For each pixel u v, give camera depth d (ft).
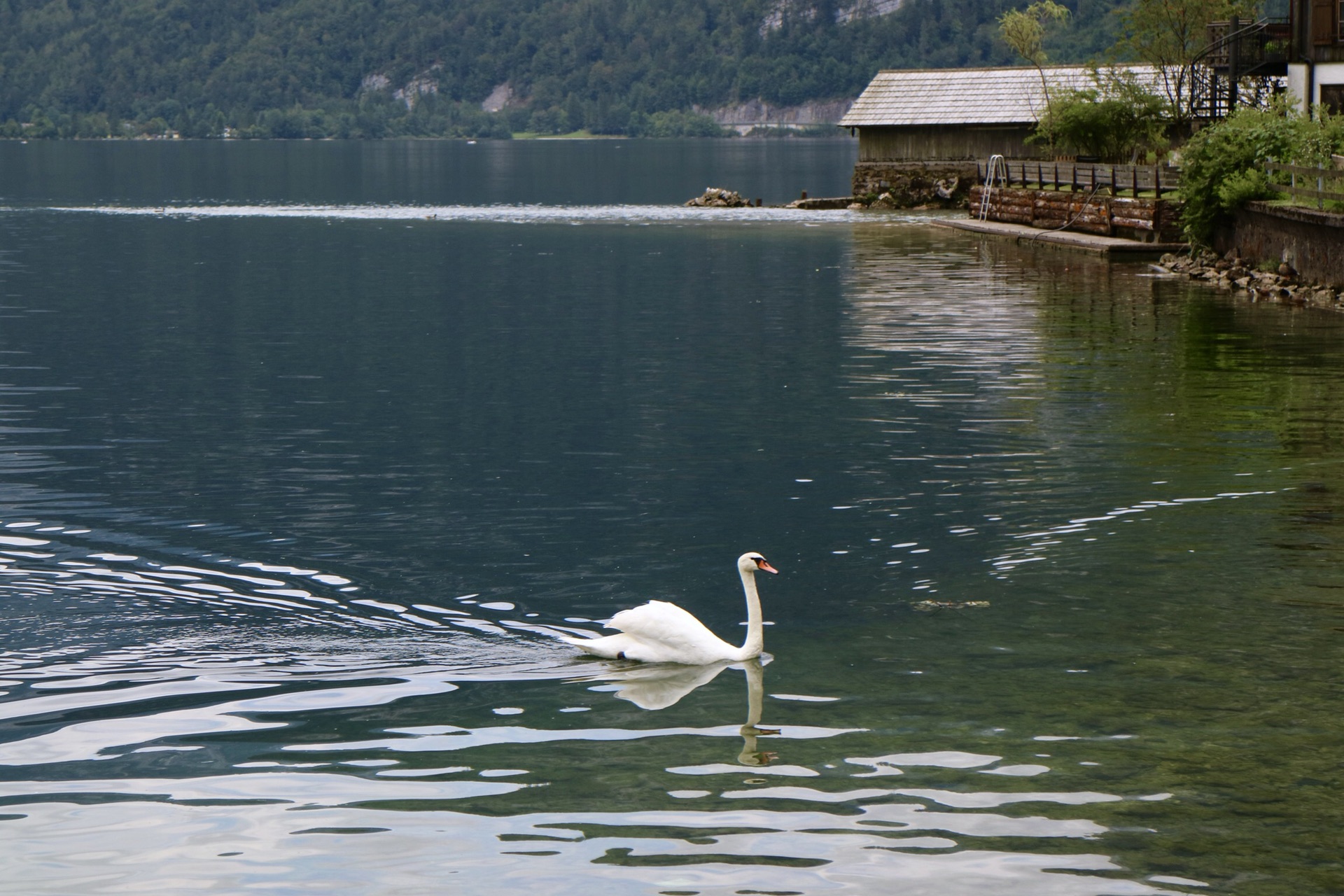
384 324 100.94
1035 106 234.38
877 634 36.27
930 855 24.57
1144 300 109.19
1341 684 32.27
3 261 147.23
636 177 391.45
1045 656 34.40
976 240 171.32
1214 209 128.67
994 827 25.52
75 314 106.52
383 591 39.99
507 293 120.26
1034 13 244.42
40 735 29.53
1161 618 37.01
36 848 25.03
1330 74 146.20
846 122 244.22
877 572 41.86
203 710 30.94
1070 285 120.37
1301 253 112.27
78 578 40.65
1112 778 27.48
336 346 89.97
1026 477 53.01
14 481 53.67
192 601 38.60
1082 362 79.66
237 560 42.96
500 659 34.45
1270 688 32.07
